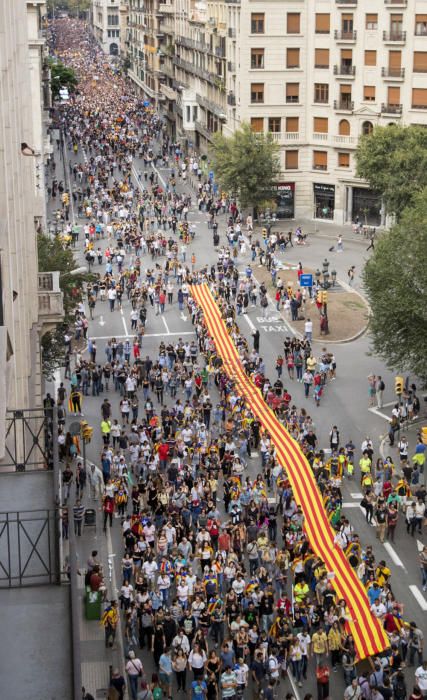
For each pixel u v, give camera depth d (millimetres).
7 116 27172
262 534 37312
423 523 41438
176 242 90500
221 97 114625
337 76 95875
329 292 76188
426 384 52500
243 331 67938
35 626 12250
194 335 66938
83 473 43500
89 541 39875
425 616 35438
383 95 93875
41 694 11125
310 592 35594
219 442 46875
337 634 31328
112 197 104688
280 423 48719
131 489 44188
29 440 28016
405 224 52156
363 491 44719
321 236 94938
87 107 171000
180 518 38969
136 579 35406
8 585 13172
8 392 19188
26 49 42156
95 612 33969
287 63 98375
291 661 31344
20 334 29172
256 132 99250
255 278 79688
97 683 30766
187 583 33812
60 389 52094
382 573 34312
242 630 31000
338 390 57844
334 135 98125
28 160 38656
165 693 30375
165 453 45812
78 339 64562
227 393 53844
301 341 59688
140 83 194375
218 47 112812
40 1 72688
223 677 29625
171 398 56125
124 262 84125
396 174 84188
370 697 29219
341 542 37469
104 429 48906
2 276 22062
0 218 22531
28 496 14844
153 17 174375
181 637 30844
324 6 95938
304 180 101438
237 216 98562
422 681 29484
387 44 92000
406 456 46875
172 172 122375
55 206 101438
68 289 51625
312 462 44906
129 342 65188
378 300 51469
